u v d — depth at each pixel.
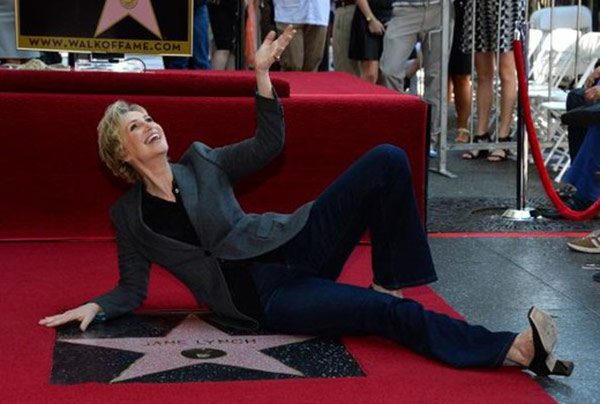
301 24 8.37
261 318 3.58
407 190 3.50
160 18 5.81
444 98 7.46
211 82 5.03
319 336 3.60
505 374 3.24
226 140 5.04
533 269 4.78
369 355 3.40
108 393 3.03
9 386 3.08
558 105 7.59
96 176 5.06
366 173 3.49
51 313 3.91
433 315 3.38
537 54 8.83
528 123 5.45
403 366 3.30
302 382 3.15
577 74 8.16
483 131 7.89
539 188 7.04
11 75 4.95
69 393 3.03
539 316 3.16
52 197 5.07
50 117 4.97
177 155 5.03
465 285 4.48
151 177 3.62
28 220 5.08
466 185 7.10
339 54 8.89
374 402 2.98
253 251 3.55
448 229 5.64
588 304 4.20
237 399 3.00
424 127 5.12
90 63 5.86
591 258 5.00
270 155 3.64
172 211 3.63
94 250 4.95
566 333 3.79
